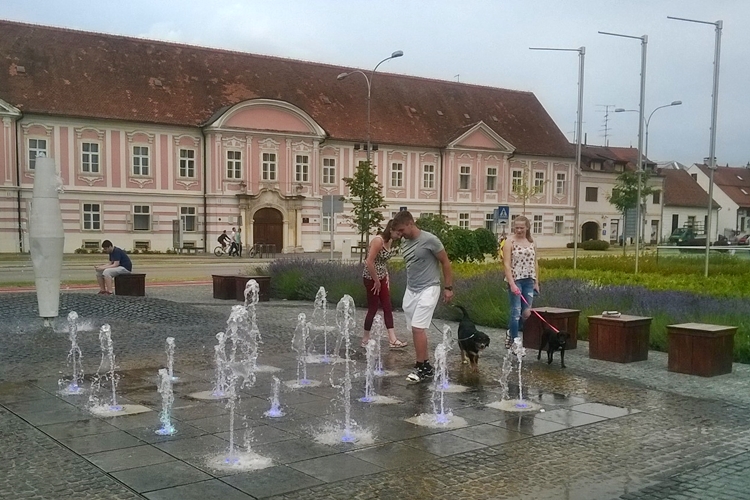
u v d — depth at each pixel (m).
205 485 5.50
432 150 59.72
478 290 16.39
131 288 19.25
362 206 37.56
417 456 6.30
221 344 10.24
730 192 88.75
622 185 53.84
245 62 55.12
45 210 13.09
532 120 68.62
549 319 12.18
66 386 8.80
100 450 6.32
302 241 53.25
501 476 5.84
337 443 6.62
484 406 8.12
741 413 7.99
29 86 45.09
